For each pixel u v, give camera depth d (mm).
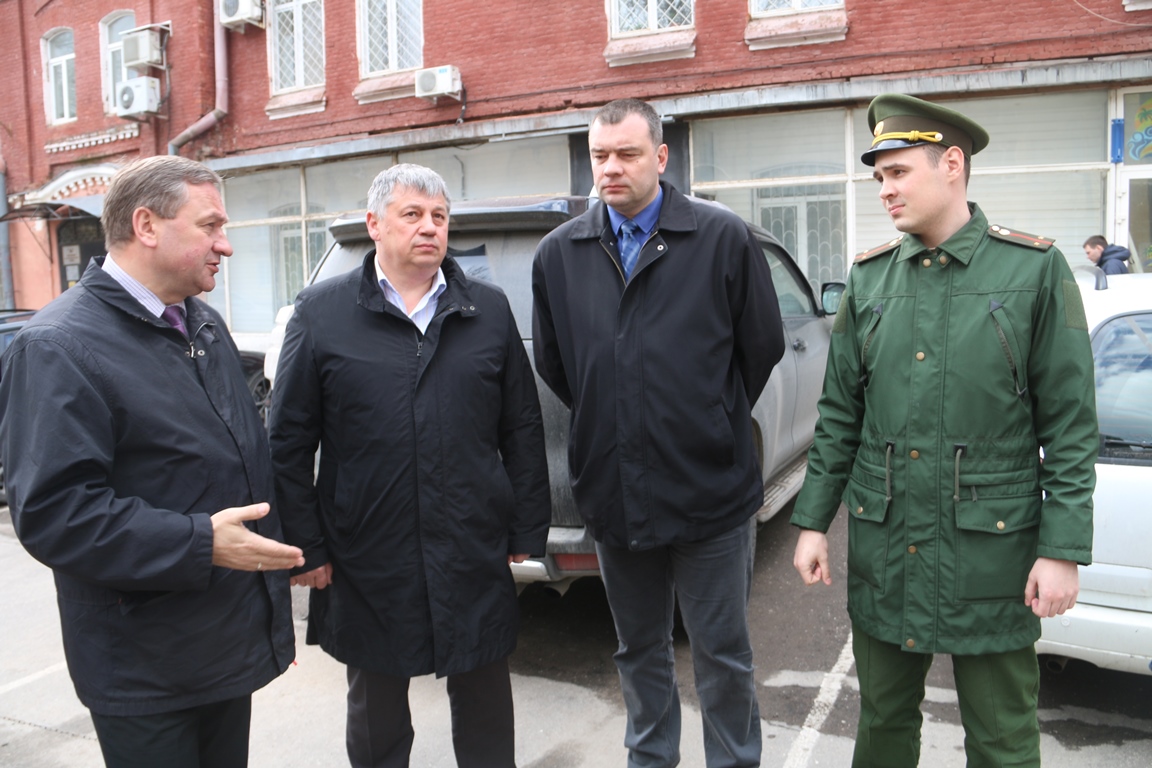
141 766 1773
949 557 1925
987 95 7887
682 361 2238
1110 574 2646
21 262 14648
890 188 1952
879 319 2043
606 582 2467
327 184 11570
